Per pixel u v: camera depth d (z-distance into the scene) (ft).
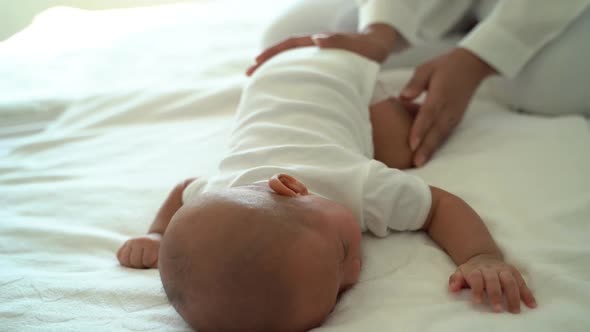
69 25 5.50
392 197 2.42
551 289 2.02
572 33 3.34
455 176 2.86
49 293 2.32
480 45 3.39
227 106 4.24
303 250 1.91
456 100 3.27
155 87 4.48
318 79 3.11
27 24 5.13
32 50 5.32
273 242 1.89
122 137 3.96
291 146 2.61
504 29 3.39
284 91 3.10
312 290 1.90
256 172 2.46
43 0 5.18
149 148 3.78
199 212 2.02
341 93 3.11
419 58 4.42
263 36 4.49
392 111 3.26
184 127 4.03
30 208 3.11
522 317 1.88
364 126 3.12
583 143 2.93
